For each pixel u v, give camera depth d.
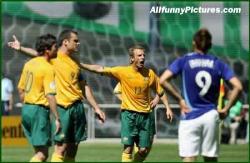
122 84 34.03
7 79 61.19
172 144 59.09
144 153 34.59
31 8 63.16
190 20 64.19
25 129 31.48
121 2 64.00
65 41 32.78
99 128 63.22
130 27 64.12
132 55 33.97
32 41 63.06
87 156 47.25
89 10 63.91
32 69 30.83
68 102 32.56
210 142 27.56
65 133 32.44
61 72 32.59
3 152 50.25
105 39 64.19
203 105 27.52
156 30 64.19
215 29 64.50
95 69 33.56
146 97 34.16
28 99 30.95
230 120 61.72
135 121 34.06
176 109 63.53
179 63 27.39
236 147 56.75
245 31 64.62
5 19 62.91
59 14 63.59
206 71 27.39
